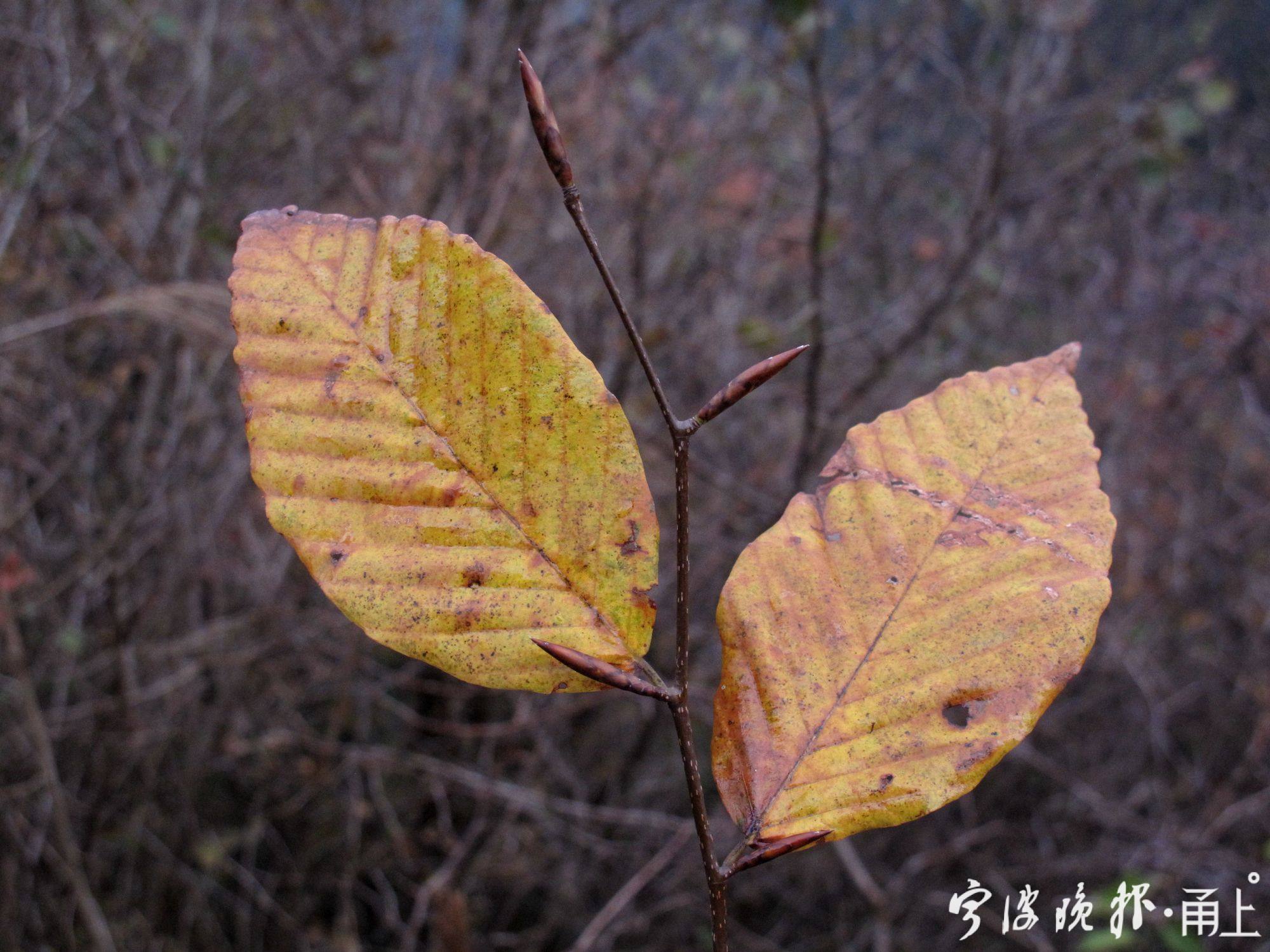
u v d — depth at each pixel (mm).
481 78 984
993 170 978
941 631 177
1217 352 1157
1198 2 1500
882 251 1227
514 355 168
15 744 836
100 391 905
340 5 1080
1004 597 179
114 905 833
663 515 938
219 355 850
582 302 954
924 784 166
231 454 925
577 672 154
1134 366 1173
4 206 799
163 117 978
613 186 1000
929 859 856
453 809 911
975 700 172
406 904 908
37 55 903
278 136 1049
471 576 163
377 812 903
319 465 167
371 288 173
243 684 888
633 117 1027
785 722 173
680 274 1053
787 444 1025
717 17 1067
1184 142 1407
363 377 169
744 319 1029
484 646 161
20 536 833
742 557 187
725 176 1110
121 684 794
